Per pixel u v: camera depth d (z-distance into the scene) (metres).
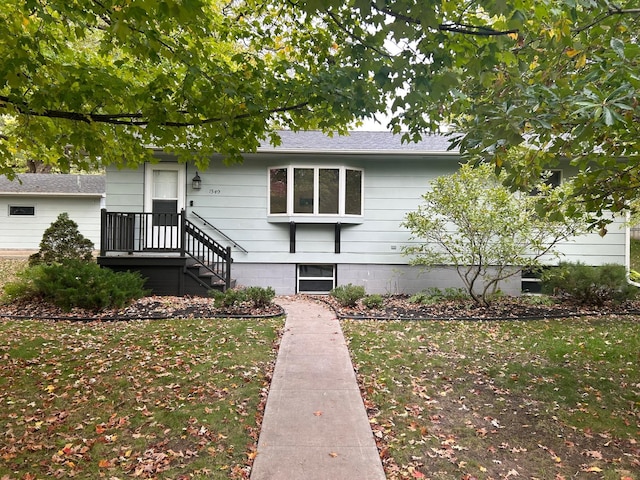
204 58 4.23
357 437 3.28
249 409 3.74
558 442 3.28
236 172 10.13
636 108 2.97
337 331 6.37
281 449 3.09
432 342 5.89
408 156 10.01
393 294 10.09
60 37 5.13
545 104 3.17
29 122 4.45
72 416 3.59
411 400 4.00
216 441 3.19
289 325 6.71
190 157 5.31
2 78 3.55
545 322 7.22
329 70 4.35
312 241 10.29
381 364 4.94
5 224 16.81
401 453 3.07
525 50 3.21
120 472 2.80
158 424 3.44
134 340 5.70
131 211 9.88
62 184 17.89
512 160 4.08
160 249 9.01
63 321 6.76
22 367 4.70
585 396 4.15
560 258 9.98
